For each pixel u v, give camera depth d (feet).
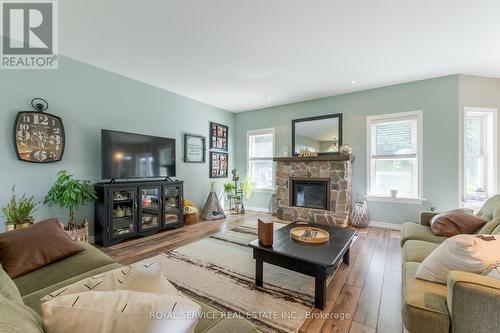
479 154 12.08
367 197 13.99
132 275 3.01
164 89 14.19
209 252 9.47
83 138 10.59
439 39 8.58
